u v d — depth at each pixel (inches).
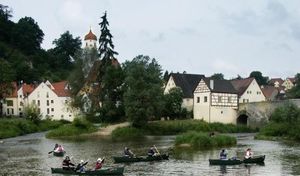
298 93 5492.1
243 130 3757.4
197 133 2608.3
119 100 4025.6
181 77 4662.9
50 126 4266.7
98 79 4192.9
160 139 3029.0
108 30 4276.6
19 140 3031.5
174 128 3540.8
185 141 2559.1
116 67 4082.2
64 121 4616.1
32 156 2122.3
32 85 5949.8
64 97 5206.7
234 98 4037.9
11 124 3641.7
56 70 7219.5
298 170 1642.5
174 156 2060.8
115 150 2352.4
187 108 4436.5
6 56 6781.5
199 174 1568.7
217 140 2536.9
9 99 5536.4
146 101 3408.0
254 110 3850.9
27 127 3826.3
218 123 3774.6
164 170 1657.2
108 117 3964.1
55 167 1755.7
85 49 4566.9
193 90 4542.3
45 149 2432.3
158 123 3617.1
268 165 1768.0
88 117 4060.0
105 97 4023.1
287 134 3029.0
